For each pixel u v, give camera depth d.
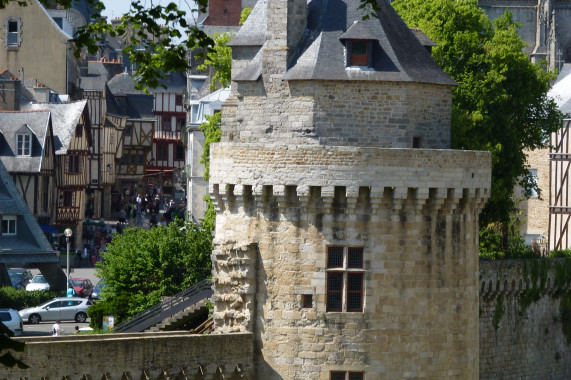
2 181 165.25
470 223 90.00
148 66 61.03
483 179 89.62
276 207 86.81
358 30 87.00
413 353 87.31
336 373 86.62
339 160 85.31
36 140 195.62
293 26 88.44
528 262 126.88
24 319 141.50
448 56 122.81
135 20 60.00
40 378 78.94
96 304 128.38
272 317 87.19
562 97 194.88
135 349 82.50
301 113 87.25
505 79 122.19
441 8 123.75
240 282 87.56
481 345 121.38
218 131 146.38
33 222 164.75
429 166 86.62
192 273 127.88
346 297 86.31
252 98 89.12
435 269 87.88
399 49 88.56
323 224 86.06
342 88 86.69
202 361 85.38
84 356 80.50
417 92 88.00
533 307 128.62
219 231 89.12
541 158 187.50
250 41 93.50
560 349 133.25
